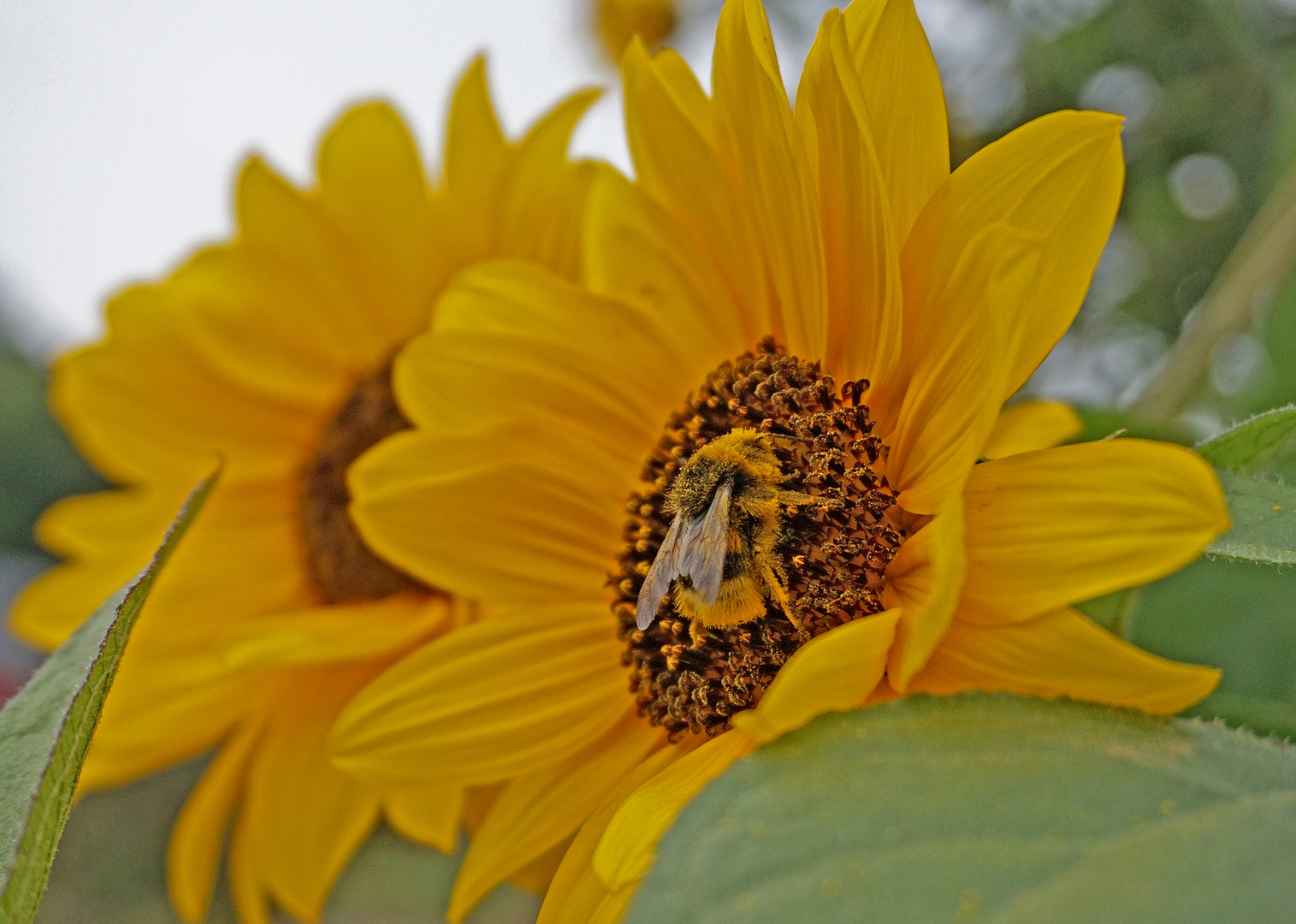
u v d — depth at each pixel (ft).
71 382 0.91
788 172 0.73
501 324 0.80
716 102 0.75
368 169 0.88
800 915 0.60
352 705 0.77
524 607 0.79
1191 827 0.61
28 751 0.70
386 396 0.91
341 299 0.90
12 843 0.68
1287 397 0.88
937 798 0.62
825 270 0.74
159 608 0.89
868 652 0.66
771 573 0.74
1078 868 0.60
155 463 0.92
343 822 0.85
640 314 0.79
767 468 0.76
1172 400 0.89
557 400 0.80
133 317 0.91
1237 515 0.67
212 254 0.90
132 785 1.62
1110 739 0.64
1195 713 0.71
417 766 0.76
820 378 0.76
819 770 0.63
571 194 0.85
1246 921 0.59
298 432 0.93
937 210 0.71
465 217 0.87
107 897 1.59
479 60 0.86
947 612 0.65
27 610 0.92
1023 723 0.64
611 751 0.76
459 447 0.80
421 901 1.36
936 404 0.71
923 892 0.60
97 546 0.92
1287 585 0.81
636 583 0.79
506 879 0.77
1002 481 0.68
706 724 0.75
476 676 0.77
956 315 0.70
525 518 0.80
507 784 0.80
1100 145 0.69
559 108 0.85
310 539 0.92
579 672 0.78
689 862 0.61
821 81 0.71
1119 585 0.66
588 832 0.73
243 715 0.88
